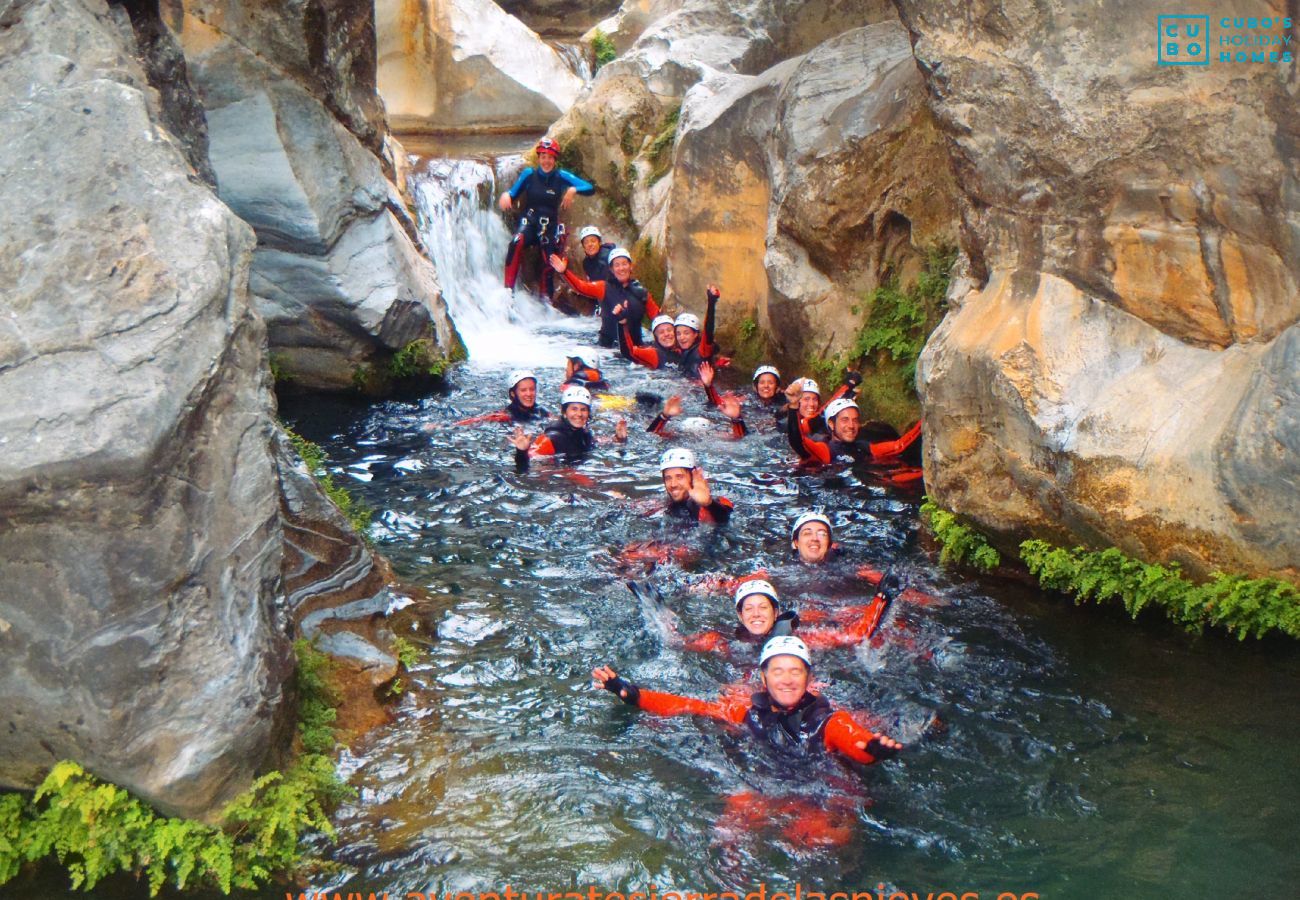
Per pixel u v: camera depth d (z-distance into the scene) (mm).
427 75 21797
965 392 8562
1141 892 5121
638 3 23984
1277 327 7105
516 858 5340
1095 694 6812
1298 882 5168
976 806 5770
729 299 15211
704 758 6176
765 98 14203
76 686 4707
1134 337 7770
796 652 6246
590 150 18375
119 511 4605
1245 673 7020
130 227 4875
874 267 12445
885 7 17797
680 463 9516
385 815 5625
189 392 4770
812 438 11359
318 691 6152
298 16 12453
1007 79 8047
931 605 8047
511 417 12547
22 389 4543
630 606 8016
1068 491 7820
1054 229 8000
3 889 5059
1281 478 6828
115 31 5734
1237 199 7027
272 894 5074
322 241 12586
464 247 17203
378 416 12711
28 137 4977
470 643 7434
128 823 4961
